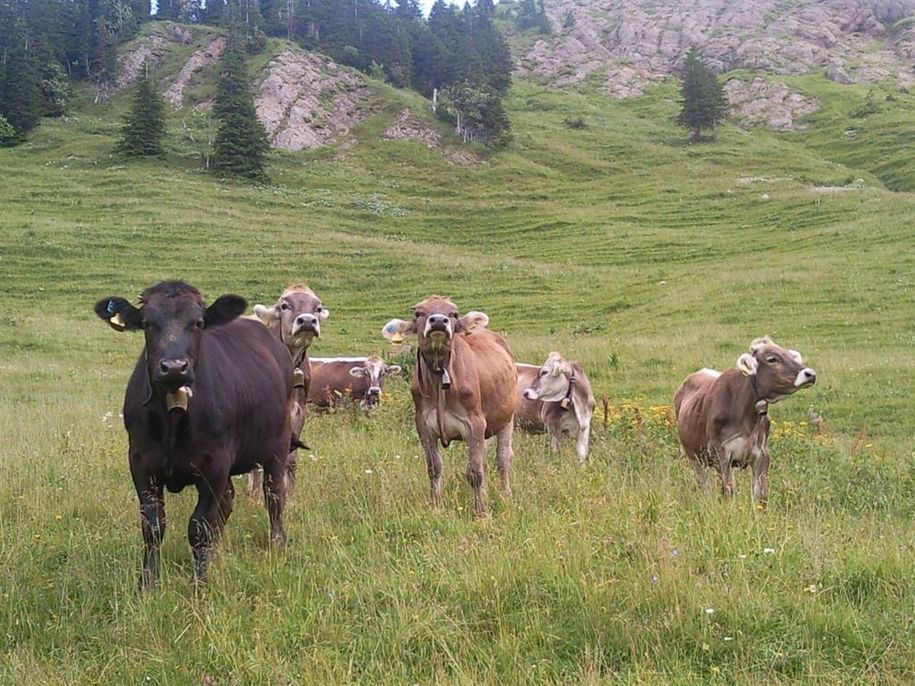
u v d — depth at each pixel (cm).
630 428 1505
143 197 6194
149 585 689
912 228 4406
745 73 14038
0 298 3878
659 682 542
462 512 930
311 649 595
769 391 1022
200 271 4444
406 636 598
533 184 8556
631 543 727
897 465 1302
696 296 3516
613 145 10056
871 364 2306
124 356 2908
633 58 16162
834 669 557
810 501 998
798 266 3809
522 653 586
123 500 921
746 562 699
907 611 624
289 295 1049
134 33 12206
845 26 16612
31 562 747
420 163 9050
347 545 824
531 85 14438
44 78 10156
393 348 2431
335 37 12669
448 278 4369
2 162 7494
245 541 815
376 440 1312
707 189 6931
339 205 6550
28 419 1612
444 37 13788
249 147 7444
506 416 1064
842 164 9425
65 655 597
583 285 4169
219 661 581
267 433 822
